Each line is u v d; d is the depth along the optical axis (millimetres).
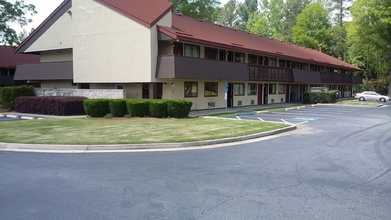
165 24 21656
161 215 5027
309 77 37625
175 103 18281
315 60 37281
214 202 5613
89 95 22438
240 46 24906
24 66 29422
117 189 6301
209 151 10172
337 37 61406
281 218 4941
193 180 6938
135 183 6695
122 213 5102
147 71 20688
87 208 5312
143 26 20625
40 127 14336
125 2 23516
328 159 9062
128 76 21672
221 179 7027
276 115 22594
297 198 5852
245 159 9008
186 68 20750
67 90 23656
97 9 23016
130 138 11516
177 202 5605
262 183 6754
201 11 42375
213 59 23969
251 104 31578
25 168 7883
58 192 6109
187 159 8969
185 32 22000
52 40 27469
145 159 8938
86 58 24000
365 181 6953
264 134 13398
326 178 7164
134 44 21203
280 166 8219
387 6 45750
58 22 26969
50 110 20891
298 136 13398
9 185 6535
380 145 11305
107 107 18969
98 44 23188
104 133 12664
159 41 21734
